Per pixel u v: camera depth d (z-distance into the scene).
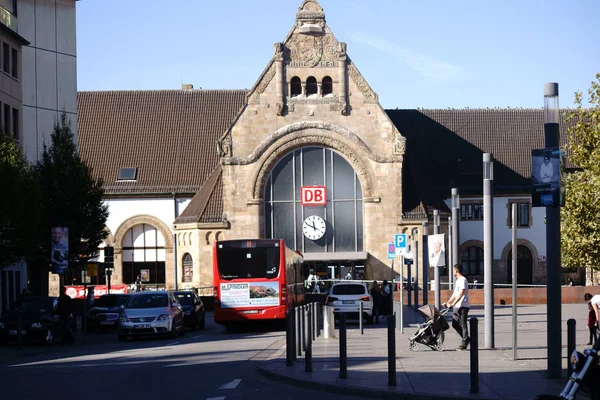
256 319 39.53
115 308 47.19
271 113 71.50
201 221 71.94
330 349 27.23
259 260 39.75
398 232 71.62
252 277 39.66
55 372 23.08
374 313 45.81
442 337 25.83
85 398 17.12
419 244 71.31
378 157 71.38
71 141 52.75
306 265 70.56
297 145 71.50
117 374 21.73
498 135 87.50
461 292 25.75
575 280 80.12
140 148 85.69
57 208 51.06
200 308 46.31
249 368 22.80
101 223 53.00
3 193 37.91
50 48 65.38
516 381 18.20
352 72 71.75
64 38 66.44
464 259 83.62
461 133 87.62
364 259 71.12
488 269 25.53
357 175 71.88
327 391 17.94
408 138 87.19
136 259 83.12
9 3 62.25
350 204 71.94
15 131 54.28
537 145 86.81
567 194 32.16
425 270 53.44
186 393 17.70
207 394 17.53
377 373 20.05
